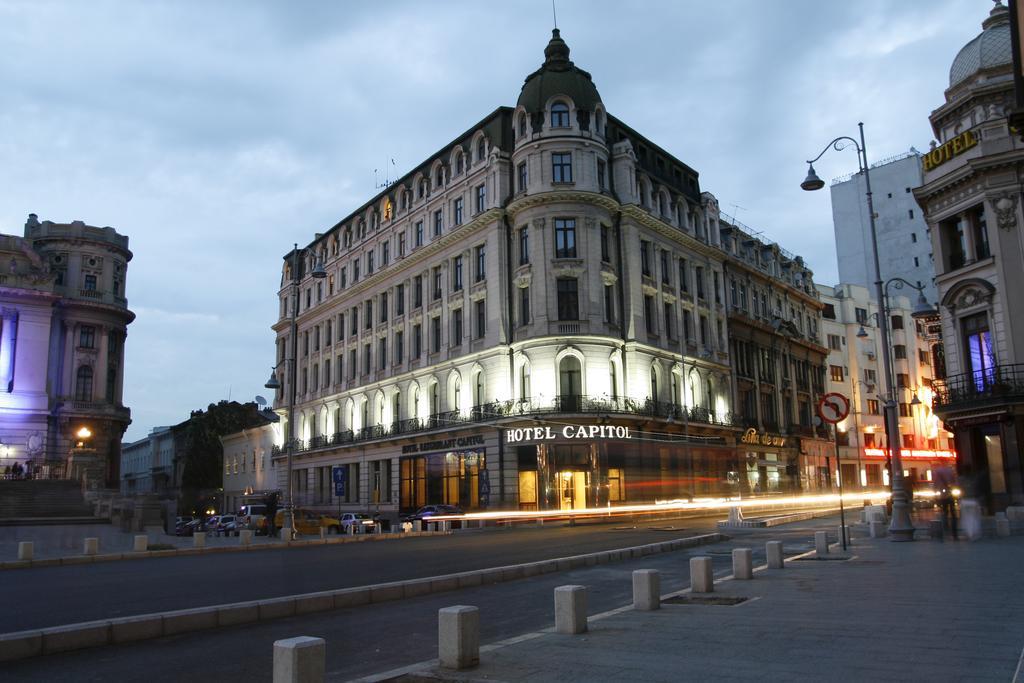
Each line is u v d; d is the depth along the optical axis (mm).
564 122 44781
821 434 68812
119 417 65688
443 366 49094
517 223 44625
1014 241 29500
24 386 59281
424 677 6383
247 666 7621
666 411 46531
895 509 19906
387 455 53062
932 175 33250
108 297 67062
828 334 75938
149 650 8406
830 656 6613
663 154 55438
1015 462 28750
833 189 81562
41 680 7109
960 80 35500
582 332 42406
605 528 31828
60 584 14406
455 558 18625
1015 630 7543
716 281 57531
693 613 9219
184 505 85188
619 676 6129
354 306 61656
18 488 43406
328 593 11180
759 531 27000
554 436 40594
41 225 66875
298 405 68812
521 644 7645
